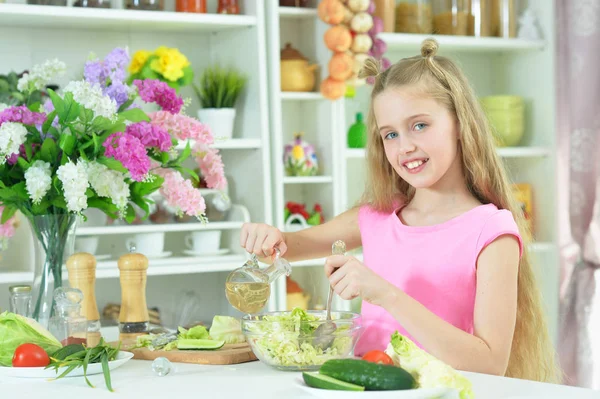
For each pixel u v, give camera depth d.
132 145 1.42
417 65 1.44
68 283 1.46
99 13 2.51
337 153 2.81
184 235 2.89
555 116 3.03
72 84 1.42
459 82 1.46
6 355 1.21
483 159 1.48
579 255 2.98
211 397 0.99
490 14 3.04
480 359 1.23
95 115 1.44
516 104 3.03
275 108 2.73
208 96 2.73
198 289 2.92
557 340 2.96
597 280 2.94
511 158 3.17
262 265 2.64
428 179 1.41
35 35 2.70
